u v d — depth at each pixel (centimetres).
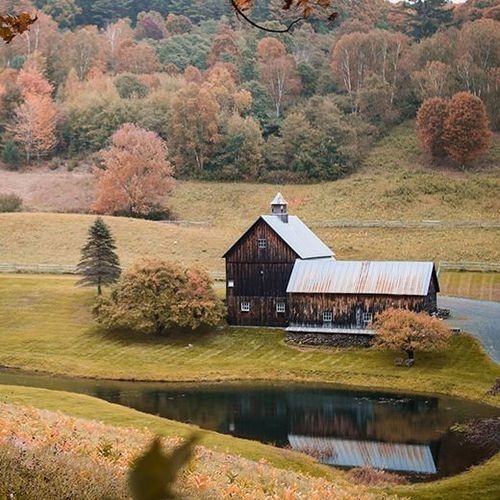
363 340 6838
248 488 2519
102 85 17188
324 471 3888
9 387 5228
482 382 5809
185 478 1925
